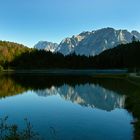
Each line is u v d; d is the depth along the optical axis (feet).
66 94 211.20
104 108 145.07
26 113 131.34
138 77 291.79
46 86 276.82
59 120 114.01
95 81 333.62
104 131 94.73
